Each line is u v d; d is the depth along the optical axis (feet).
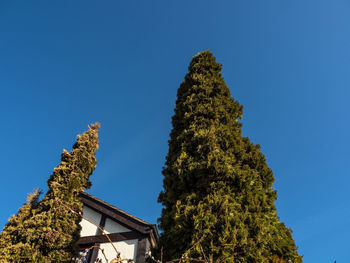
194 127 26.96
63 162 34.24
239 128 29.30
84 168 35.35
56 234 28.50
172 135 30.30
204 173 23.29
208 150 24.20
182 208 21.66
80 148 36.17
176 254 19.76
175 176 24.73
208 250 18.25
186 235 20.10
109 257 33.01
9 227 29.43
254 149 25.79
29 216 30.40
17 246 26.68
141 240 33.99
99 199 39.58
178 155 26.14
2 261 25.66
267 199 22.26
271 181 23.72
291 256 19.38
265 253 18.85
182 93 34.09
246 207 20.36
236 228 19.19
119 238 34.73
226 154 24.25
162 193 26.09
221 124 27.22
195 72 34.06
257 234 19.16
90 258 32.65
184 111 30.27
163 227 22.75
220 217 19.70
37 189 34.86
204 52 36.68
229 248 18.04
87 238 35.42
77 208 32.40
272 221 21.04
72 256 29.53
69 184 32.45
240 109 31.42
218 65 35.76
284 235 21.02
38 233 28.14
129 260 13.62
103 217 37.55
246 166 23.56
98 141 39.06
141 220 35.91
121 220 36.35
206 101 29.84
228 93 32.32
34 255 26.73
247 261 18.02
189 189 23.70
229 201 21.04
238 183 22.17
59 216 30.01
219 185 21.98
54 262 28.12
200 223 19.58
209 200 20.89
